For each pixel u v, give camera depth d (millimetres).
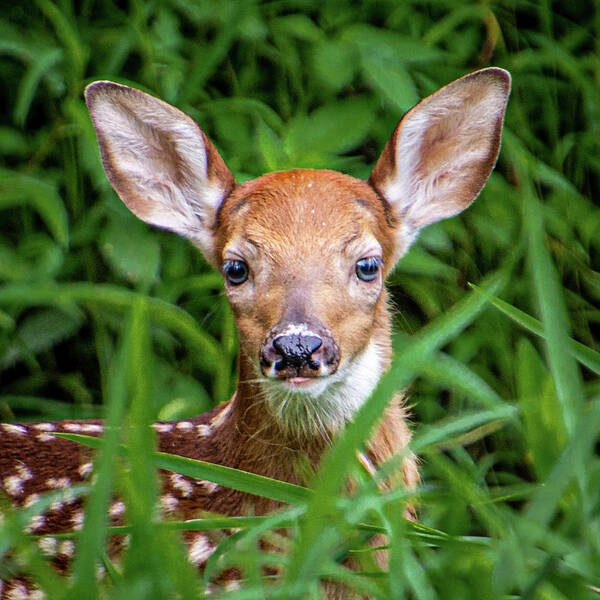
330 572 5688
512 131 11508
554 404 6500
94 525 4918
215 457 8328
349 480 7500
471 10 11477
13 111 11523
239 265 8070
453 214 9203
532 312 10516
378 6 11781
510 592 6062
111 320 10469
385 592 5895
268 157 9867
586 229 11031
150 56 10969
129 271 10125
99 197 10945
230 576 7469
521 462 9883
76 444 8617
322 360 7395
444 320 5777
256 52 11703
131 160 9000
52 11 10617
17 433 8633
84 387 11031
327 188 8258
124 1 12000
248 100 10938
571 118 11930
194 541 7727
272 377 7395
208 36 11719
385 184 8688
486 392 7195
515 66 11641
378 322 8289
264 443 7969
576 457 5418
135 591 4977
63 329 10414
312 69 11203
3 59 11430
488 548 6035
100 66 11391
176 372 10375
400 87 10242
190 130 8719
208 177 8719
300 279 7777
